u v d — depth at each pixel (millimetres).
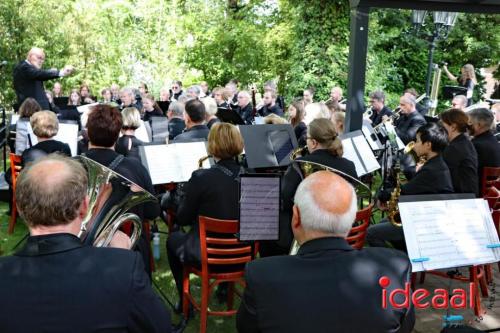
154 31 14555
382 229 3682
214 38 15484
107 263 1349
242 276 3039
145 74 14344
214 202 2994
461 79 8820
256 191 2604
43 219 1331
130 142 4086
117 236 2219
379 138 6137
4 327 1260
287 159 4051
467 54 15555
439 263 2443
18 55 12805
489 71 18453
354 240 2988
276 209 2641
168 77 14367
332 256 1565
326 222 1571
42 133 4195
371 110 8039
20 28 12773
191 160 3969
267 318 1491
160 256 4445
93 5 14484
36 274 1296
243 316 1557
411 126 6340
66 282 1293
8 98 12797
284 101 11367
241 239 2635
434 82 9148
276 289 1507
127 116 4066
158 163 3871
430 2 4617
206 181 2990
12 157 4594
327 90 10438
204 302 2930
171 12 14781
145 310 1347
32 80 6820
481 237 2549
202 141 4074
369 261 1579
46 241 1337
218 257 3027
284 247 3301
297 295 1495
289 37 13211
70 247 1345
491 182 4105
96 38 14328
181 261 3152
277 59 14406
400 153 5488
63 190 1342
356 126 4844
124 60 14352
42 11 13141
